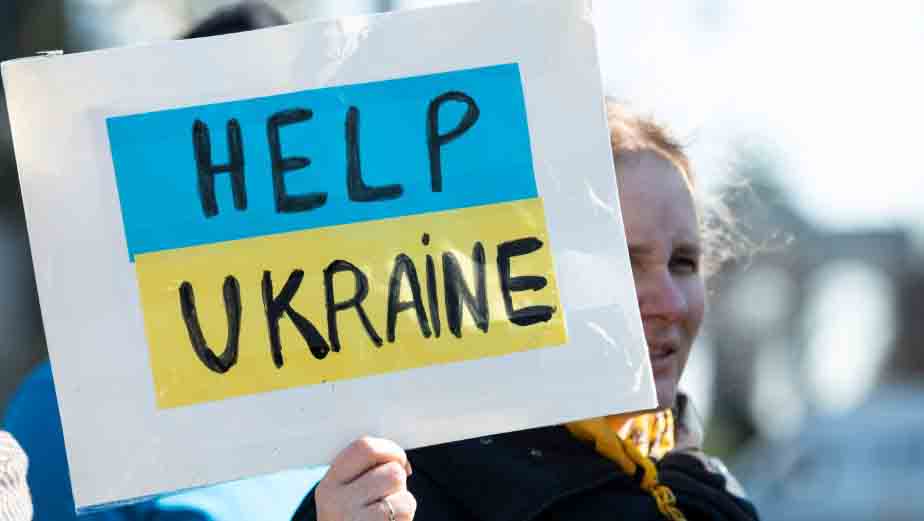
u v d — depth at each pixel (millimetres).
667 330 3688
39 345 12953
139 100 3271
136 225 3248
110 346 3215
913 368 26328
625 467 3697
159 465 3195
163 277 3238
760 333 19797
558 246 3291
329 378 3227
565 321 3273
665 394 3725
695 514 3814
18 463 2910
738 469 15297
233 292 3242
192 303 3236
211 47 3287
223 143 3279
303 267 3256
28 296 12930
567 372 3260
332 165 3291
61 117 3248
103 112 3260
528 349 3260
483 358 3250
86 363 3207
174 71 3279
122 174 3254
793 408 20328
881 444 13781
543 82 3326
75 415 3193
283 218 3271
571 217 3303
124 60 3268
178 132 3273
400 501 3148
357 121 3301
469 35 3324
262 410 3213
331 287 3252
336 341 3236
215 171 3273
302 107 3299
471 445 3658
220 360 3223
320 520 3168
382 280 3262
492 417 3238
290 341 3234
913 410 14844
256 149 3285
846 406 18203
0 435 2947
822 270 23312
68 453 3186
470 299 3264
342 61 3305
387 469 3158
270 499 3771
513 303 3271
